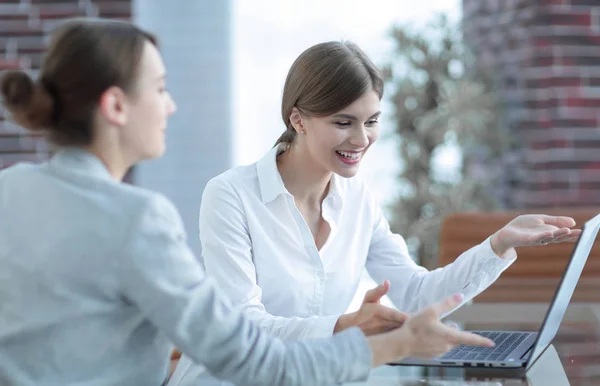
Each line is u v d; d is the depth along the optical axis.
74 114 1.45
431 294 2.24
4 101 1.45
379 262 2.38
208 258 2.13
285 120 2.13
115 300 1.41
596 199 4.56
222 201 2.15
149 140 1.50
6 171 1.50
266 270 2.17
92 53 1.43
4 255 1.42
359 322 1.74
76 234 1.39
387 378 1.71
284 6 4.71
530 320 2.23
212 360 1.42
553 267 2.95
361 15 4.67
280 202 2.17
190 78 4.75
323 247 2.21
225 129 4.78
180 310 1.38
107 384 1.43
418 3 4.64
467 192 4.52
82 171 1.45
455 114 4.41
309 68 2.01
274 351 1.44
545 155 4.55
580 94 4.52
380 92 2.02
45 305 1.40
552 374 1.74
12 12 4.54
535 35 4.50
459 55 4.55
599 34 4.50
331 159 2.04
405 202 4.57
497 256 2.11
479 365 1.76
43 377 1.41
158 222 1.40
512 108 4.62
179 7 4.71
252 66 4.76
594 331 2.11
